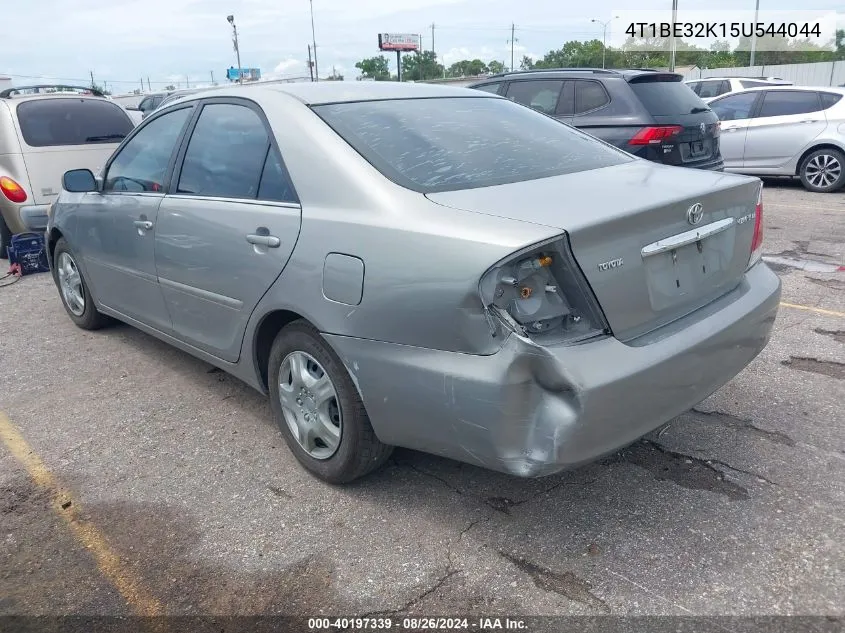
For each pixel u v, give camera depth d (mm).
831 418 3605
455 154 3031
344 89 3451
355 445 2910
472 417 2383
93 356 4820
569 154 3330
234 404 4031
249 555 2729
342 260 2719
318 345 2932
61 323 5559
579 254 2355
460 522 2879
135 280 4211
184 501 3096
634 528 2805
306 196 2957
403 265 2506
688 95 7832
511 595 2475
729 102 11516
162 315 4047
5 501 3141
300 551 2742
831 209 9250
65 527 2943
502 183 2836
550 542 2740
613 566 2596
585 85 7715
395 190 2711
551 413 2336
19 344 5105
